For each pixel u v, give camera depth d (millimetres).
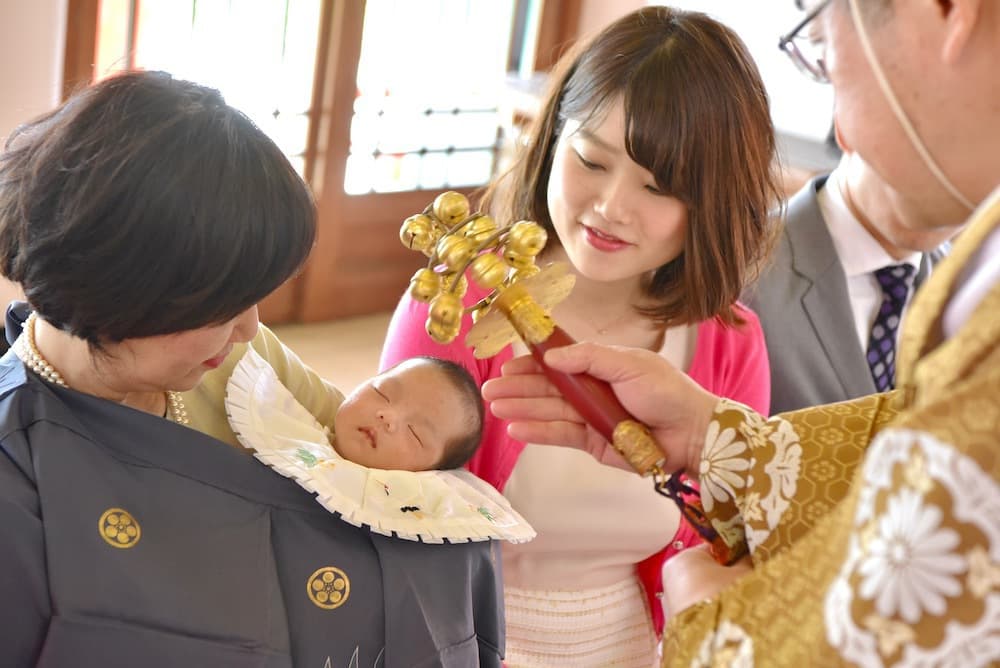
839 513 708
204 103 937
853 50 823
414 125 3910
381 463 1304
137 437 1040
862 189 1639
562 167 1337
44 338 1040
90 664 938
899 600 606
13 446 979
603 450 1086
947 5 759
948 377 649
